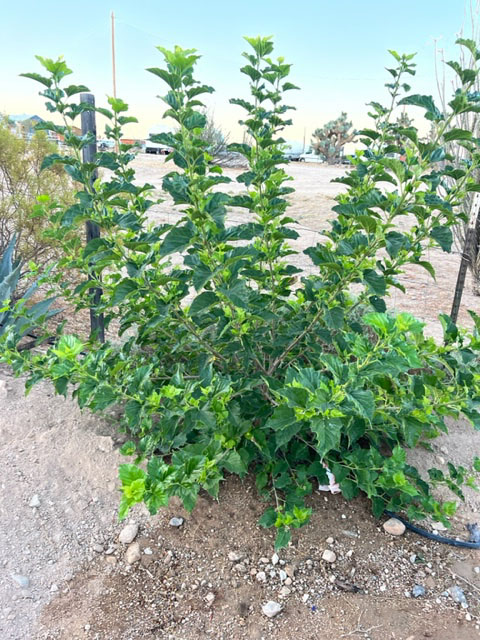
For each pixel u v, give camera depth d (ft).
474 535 7.61
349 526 7.58
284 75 8.16
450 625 6.06
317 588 6.55
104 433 8.98
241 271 6.78
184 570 6.75
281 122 8.61
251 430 7.18
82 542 7.10
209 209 5.83
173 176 6.59
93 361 6.68
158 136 6.32
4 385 9.93
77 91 7.17
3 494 7.54
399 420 6.75
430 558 7.13
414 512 7.13
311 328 7.70
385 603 6.36
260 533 7.30
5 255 13.04
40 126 7.04
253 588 6.52
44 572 6.60
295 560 6.93
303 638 5.87
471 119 17.22
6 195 14.71
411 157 6.51
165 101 5.79
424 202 6.13
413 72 8.54
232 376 7.77
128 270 6.50
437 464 9.06
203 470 5.67
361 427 6.75
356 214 6.64
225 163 54.19
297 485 7.34
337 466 7.14
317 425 4.97
